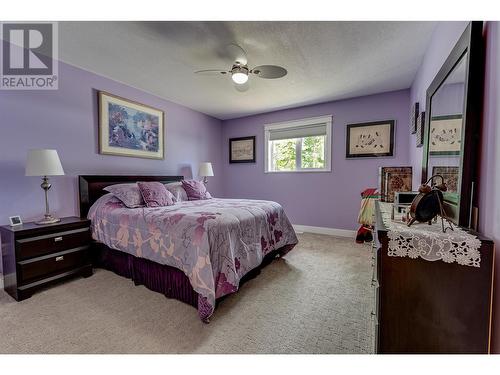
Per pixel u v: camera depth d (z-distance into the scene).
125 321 1.63
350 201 3.83
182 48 2.27
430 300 0.93
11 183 2.21
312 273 2.42
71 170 2.64
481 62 1.01
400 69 2.71
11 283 1.96
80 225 2.35
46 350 1.35
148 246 2.06
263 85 3.20
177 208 2.42
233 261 1.83
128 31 2.01
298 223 4.33
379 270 0.99
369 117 3.61
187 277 1.83
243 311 1.75
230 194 5.13
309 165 4.26
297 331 1.52
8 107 2.19
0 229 2.06
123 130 3.15
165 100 3.80
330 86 3.24
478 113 1.02
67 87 2.59
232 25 1.92
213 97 3.71
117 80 3.06
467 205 1.04
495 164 0.89
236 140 4.97
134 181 3.23
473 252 0.87
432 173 1.62
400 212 1.50
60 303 1.87
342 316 1.69
